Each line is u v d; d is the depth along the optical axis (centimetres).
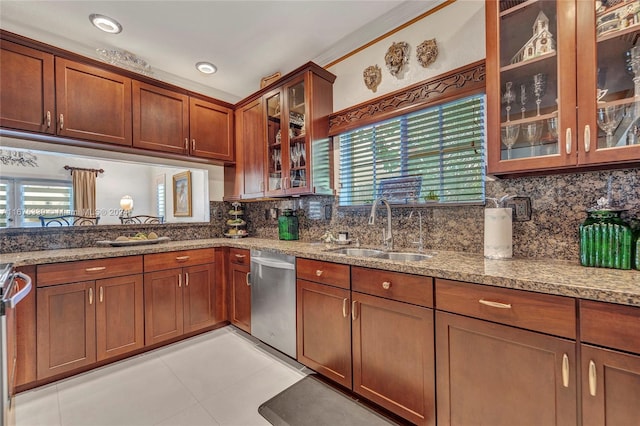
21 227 218
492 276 117
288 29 221
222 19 209
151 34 226
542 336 106
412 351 142
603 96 119
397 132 215
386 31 221
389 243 202
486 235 157
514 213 160
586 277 111
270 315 226
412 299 142
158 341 233
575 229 143
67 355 191
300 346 201
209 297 267
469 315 124
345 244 232
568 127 123
